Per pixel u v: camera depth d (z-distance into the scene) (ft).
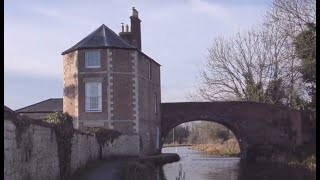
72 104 123.54
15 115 44.52
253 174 100.63
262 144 142.31
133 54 123.03
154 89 143.23
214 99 179.63
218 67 210.18
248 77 172.65
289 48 145.28
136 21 138.62
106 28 126.82
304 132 138.51
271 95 163.63
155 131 141.69
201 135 321.32
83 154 86.58
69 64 125.18
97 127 115.24
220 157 169.89
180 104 148.05
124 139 120.16
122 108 120.98
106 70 120.78
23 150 46.75
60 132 64.54
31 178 49.85
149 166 106.01
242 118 143.64
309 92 141.38
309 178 90.63
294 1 132.05
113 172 80.07
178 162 138.82
